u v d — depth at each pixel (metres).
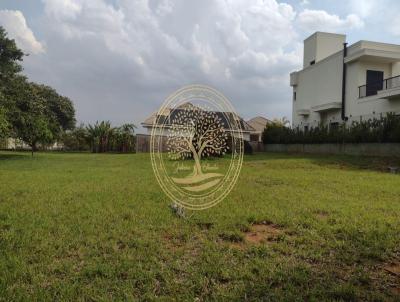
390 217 4.70
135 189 6.75
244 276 2.88
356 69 20.44
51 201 5.53
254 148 28.95
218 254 3.32
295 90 28.17
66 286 2.63
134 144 28.38
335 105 21.70
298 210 5.04
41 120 19.42
